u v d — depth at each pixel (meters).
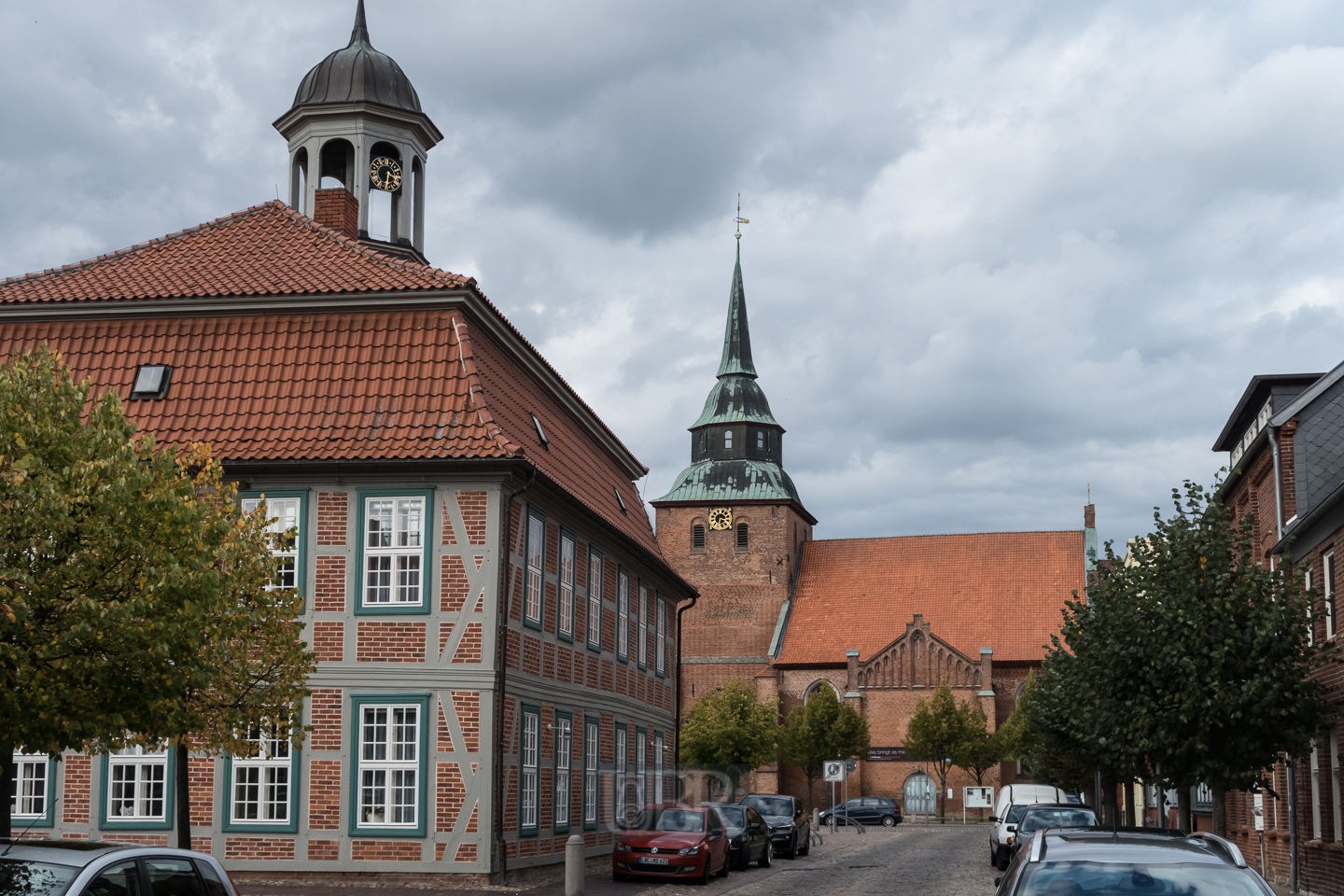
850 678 85.12
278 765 24.95
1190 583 23.16
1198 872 8.48
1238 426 35.69
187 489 16.81
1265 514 32.72
